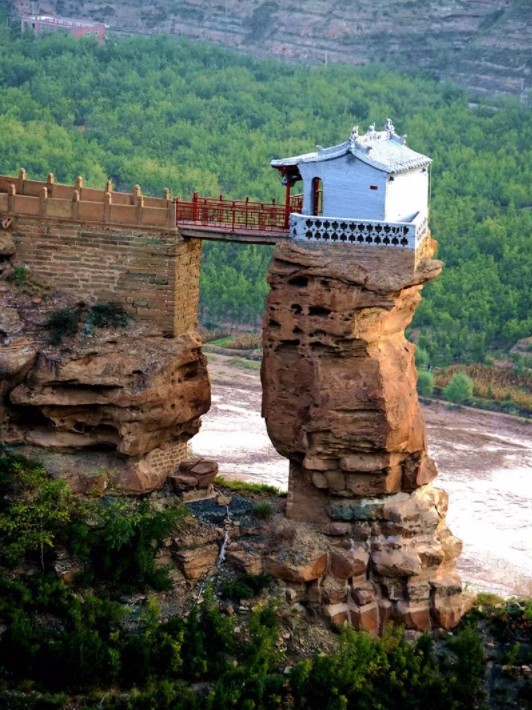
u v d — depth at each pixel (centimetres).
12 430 6762
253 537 6738
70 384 6644
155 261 6769
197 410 6938
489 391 12000
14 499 6544
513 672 6575
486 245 14762
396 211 6675
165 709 5997
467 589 7219
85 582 6425
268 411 6706
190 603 6506
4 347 6625
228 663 6272
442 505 6931
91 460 6788
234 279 13488
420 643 6512
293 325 6594
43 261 6825
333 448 6569
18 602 6294
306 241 6631
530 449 10619
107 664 6138
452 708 6297
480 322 13362
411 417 6656
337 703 6131
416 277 6556
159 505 6794
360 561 6638
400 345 6769
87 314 6762
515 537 8912
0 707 5962
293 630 6519
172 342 6794
